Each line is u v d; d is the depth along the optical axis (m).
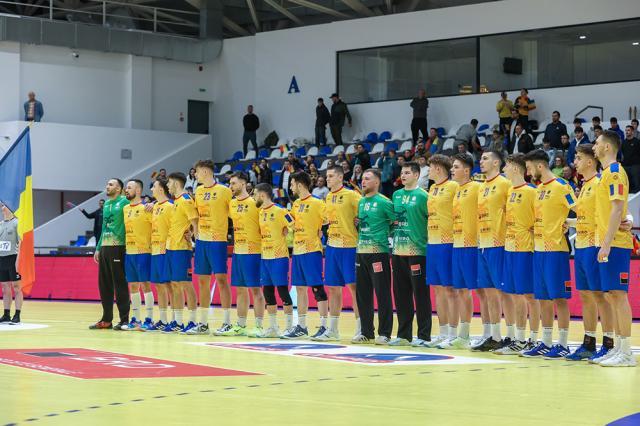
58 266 26.11
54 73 32.81
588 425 6.25
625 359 9.98
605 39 27.92
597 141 10.23
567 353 10.97
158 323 15.08
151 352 11.22
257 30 35.91
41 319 17.89
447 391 7.84
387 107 31.98
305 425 6.19
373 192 12.83
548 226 10.93
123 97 34.19
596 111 27.97
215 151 36.03
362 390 7.88
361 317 12.91
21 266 16.06
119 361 10.10
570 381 8.59
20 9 35.91
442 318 12.42
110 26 33.56
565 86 28.58
